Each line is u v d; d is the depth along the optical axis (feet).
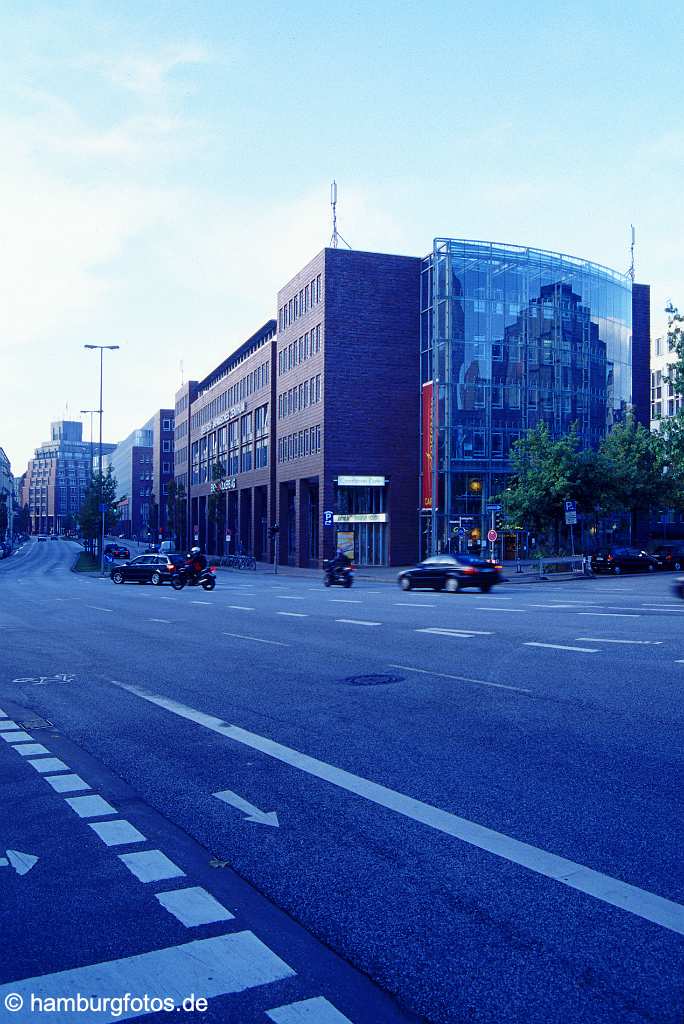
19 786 22.84
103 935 13.53
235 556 237.66
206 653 48.73
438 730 27.14
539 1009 11.08
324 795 20.84
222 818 19.45
